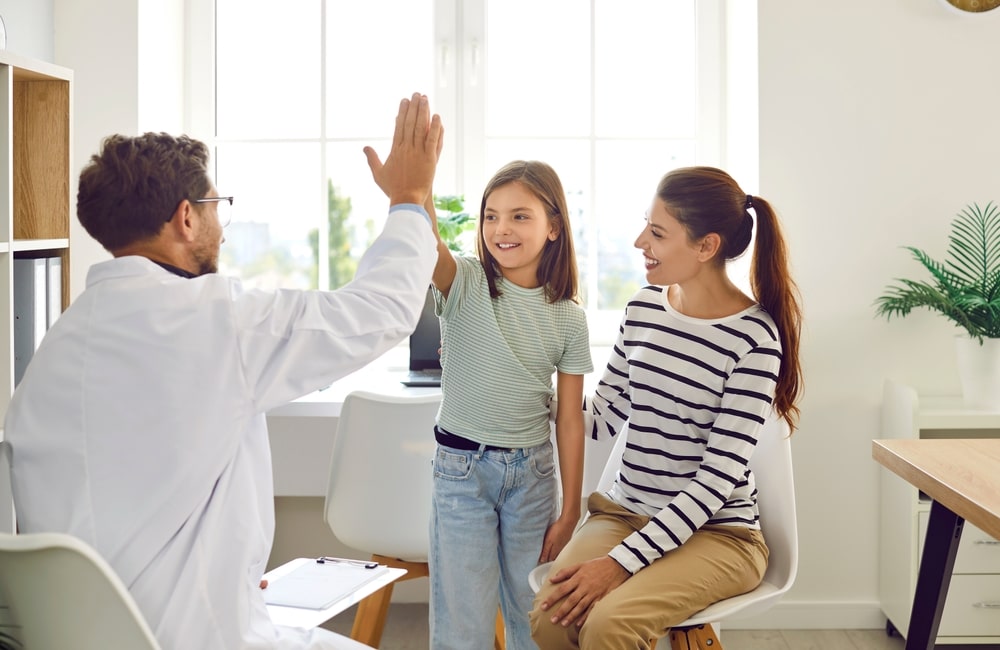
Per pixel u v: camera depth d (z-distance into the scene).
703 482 1.64
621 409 1.92
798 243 2.79
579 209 3.19
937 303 2.59
